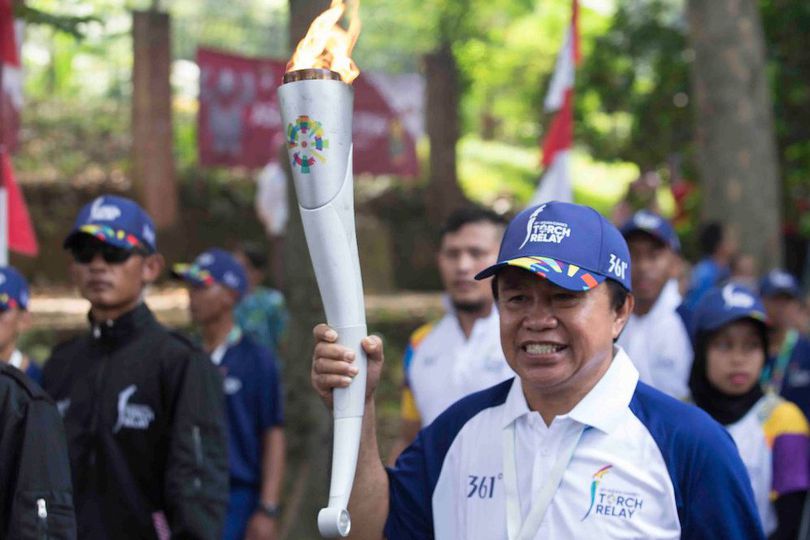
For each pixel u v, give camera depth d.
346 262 2.69
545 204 2.81
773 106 13.12
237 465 5.93
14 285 4.72
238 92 12.43
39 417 3.25
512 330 2.76
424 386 4.86
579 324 2.70
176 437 4.11
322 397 2.78
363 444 2.90
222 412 4.25
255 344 6.07
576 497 2.72
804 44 13.17
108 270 4.22
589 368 2.74
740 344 4.50
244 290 6.13
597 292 2.73
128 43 20.25
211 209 14.31
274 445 6.00
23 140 15.32
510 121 23.19
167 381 4.18
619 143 14.69
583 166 24.09
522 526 2.75
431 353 4.88
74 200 13.46
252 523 5.94
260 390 5.98
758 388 4.53
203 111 12.30
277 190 13.10
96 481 4.14
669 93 13.94
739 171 10.38
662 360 5.32
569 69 7.46
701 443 2.70
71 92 20.22
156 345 4.25
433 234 15.07
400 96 13.51
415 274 14.97
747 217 10.38
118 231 4.23
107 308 4.26
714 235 9.95
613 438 2.74
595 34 16.06
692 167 13.97
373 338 2.75
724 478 2.69
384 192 15.30
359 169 13.39
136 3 19.95
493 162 20.58
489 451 2.89
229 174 14.84
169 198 13.14
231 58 12.38
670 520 2.70
